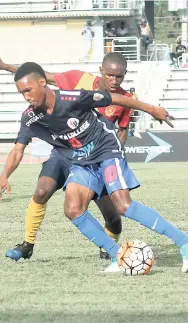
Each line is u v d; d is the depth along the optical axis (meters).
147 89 54.53
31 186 28.03
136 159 42.00
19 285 10.05
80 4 59.91
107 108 11.92
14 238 15.16
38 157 44.19
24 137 11.07
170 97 53.91
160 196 24.12
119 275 10.80
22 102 54.25
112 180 10.60
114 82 11.52
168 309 8.51
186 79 54.72
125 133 12.18
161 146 41.91
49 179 11.54
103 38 57.56
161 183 29.09
